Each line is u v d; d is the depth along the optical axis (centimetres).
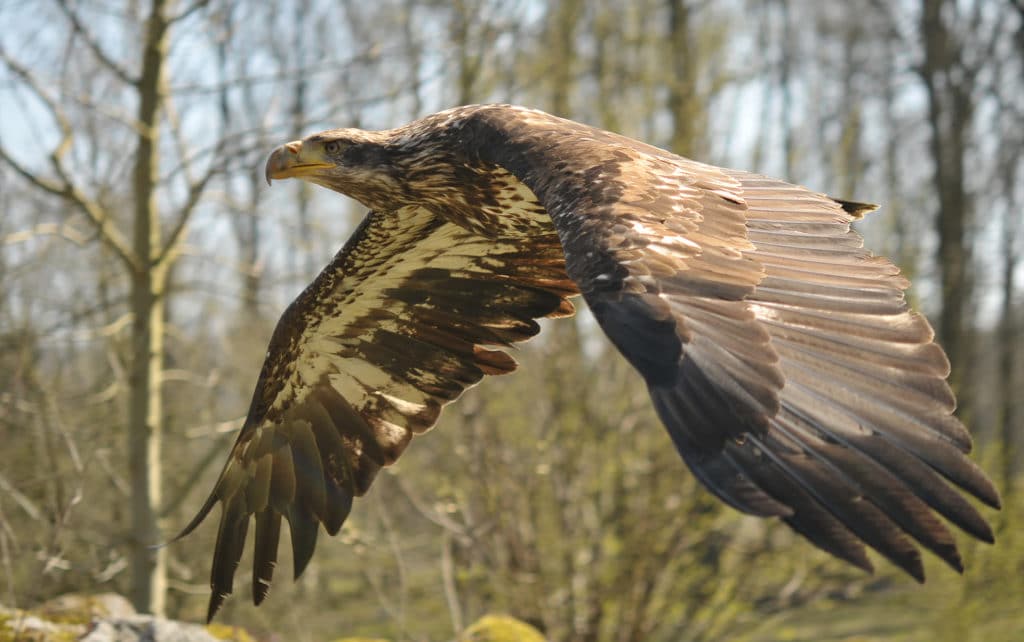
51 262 1709
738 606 2038
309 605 1931
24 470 1431
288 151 798
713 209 547
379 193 789
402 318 845
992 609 2064
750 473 416
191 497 2008
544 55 2103
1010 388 3553
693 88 2125
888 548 393
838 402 431
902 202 2339
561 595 1992
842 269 502
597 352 2070
